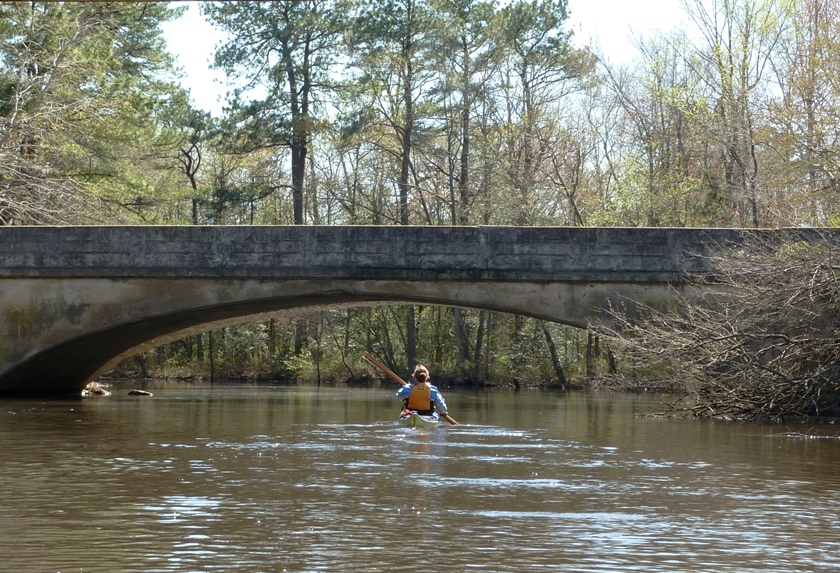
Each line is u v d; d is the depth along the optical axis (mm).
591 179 42750
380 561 6109
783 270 16641
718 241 19672
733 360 17266
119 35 34031
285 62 42375
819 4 28656
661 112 38656
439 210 45656
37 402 22188
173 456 11195
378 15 41594
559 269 20266
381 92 44750
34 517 7406
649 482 9391
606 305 20172
